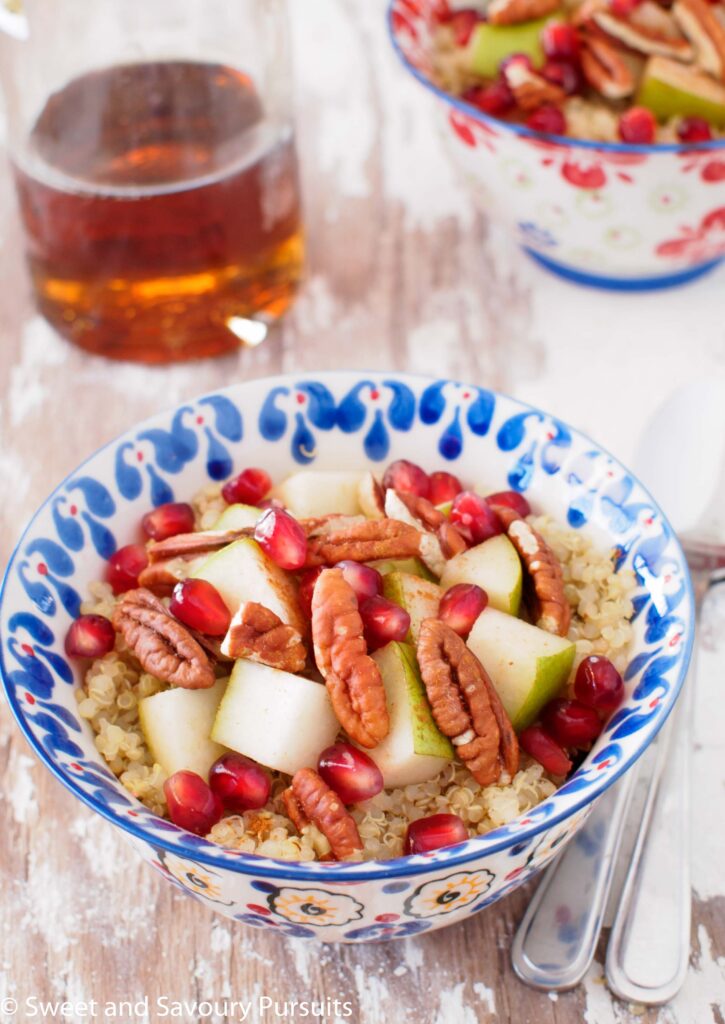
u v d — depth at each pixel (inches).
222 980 16.9
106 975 16.9
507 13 23.8
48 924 17.3
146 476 18.5
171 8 21.0
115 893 17.5
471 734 16.3
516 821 15.2
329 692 16.4
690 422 21.1
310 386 19.0
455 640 16.6
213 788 16.5
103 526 18.1
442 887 15.3
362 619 16.8
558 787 16.8
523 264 24.4
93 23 21.1
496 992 16.6
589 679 16.7
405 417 19.1
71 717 16.6
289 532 17.2
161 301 22.1
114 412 22.4
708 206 21.6
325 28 30.2
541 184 21.8
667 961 16.4
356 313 23.7
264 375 22.8
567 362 22.8
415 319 23.6
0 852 17.9
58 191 21.2
